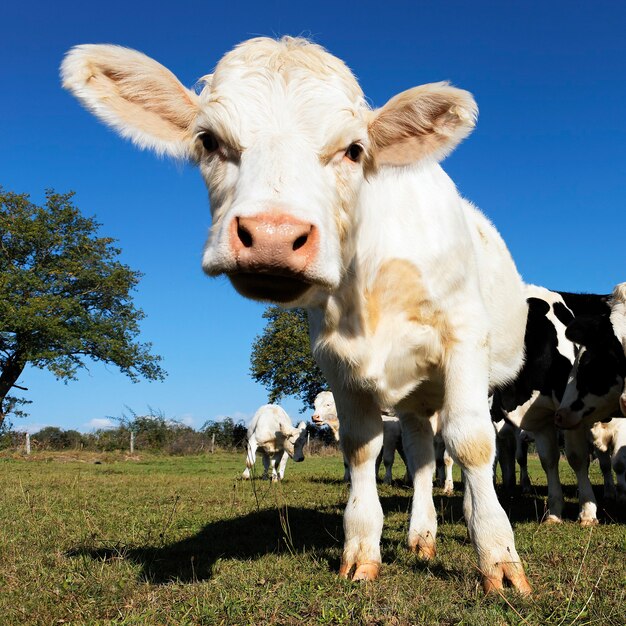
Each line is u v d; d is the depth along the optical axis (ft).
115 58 11.88
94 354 149.07
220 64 11.93
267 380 154.92
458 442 13.25
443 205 14.44
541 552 17.03
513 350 21.27
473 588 12.57
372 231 13.26
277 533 20.54
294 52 11.69
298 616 11.14
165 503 29.96
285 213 9.48
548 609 11.16
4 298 139.33
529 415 26.55
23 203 150.92
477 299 14.32
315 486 42.39
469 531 13.23
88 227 157.17
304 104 11.01
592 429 33.68
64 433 140.97
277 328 152.97
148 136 12.29
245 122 10.82
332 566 15.06
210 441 137.39
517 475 55.83
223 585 13.12
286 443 54.85
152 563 15.79
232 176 10.89
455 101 12.15
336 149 11.07
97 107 11.93
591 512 24.79
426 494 17.71
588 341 24.32
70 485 41.09
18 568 15.29
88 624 11.13
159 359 152.76
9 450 119.24
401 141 12.80
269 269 9.36
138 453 126.52
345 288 13.28
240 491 37.14
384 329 13.74
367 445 14.69
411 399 15.64
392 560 15.79
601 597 11.76
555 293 29.09
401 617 10.85
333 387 14.84
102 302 157.38
